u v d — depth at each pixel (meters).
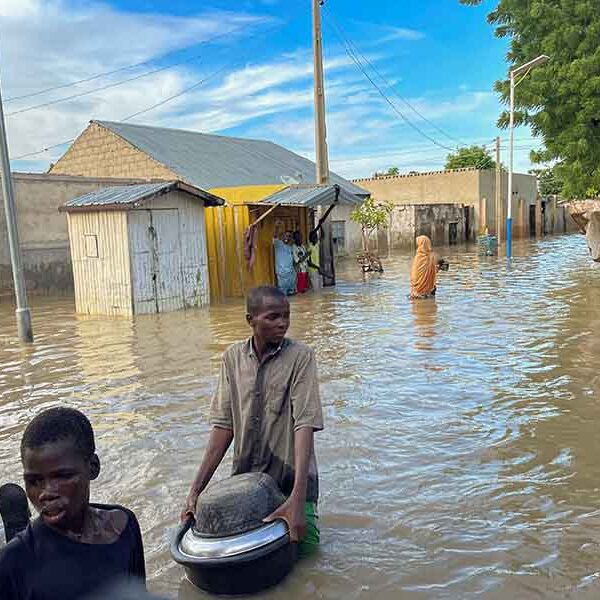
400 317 12.41
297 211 17.70
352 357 8.94
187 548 3.34
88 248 13.91
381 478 4.86
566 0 17.69
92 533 2.10
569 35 17.42
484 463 5.10
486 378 7.60
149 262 13.84
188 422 6.28
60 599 1.94
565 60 18.00
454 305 13.74
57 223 17.84
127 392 7.47
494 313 12.48
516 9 18.98
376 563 3.70
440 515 4.26
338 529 4.11
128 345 10.34
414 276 15.04
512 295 15.07
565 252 29.58
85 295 14.14
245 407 3.64
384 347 9.55
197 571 3.35
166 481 4.93
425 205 35.22
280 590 3.45
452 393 7.02
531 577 3.53
